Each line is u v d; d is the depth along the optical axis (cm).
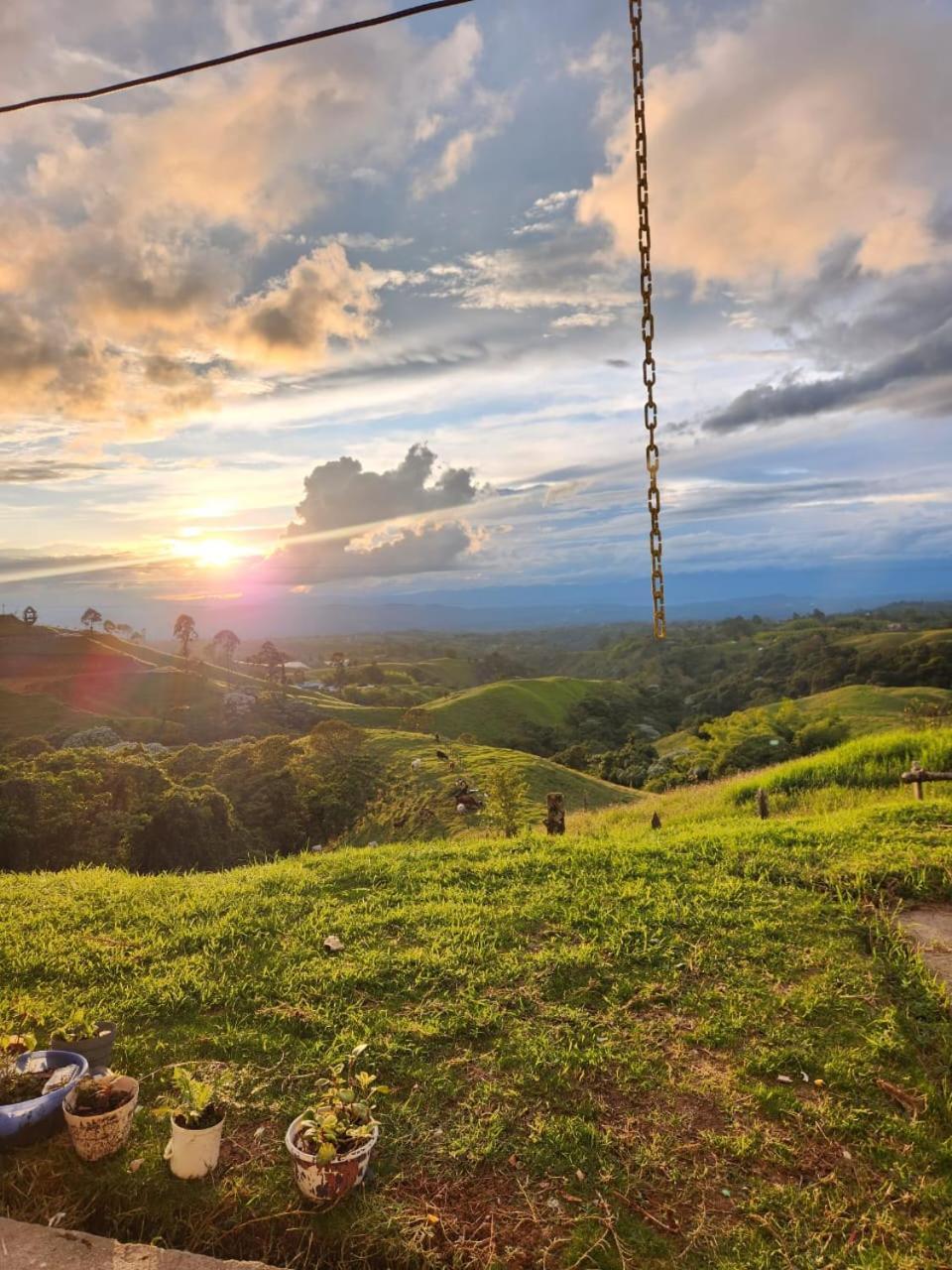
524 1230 356
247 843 3691
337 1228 354
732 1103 441
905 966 593
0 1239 335
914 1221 360
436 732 7806
